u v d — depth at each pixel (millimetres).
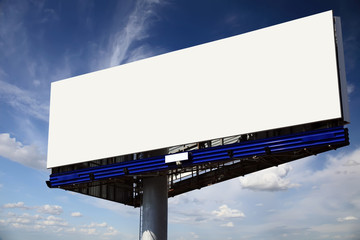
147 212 30953
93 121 32031
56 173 32281
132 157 30703
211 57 29172
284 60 26953
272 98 26750
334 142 24594
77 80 33625
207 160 27375
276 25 27672
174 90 29797
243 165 31312
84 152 31672
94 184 33094
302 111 25766
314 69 26031
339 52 26516
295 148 25422
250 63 27891
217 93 28391
